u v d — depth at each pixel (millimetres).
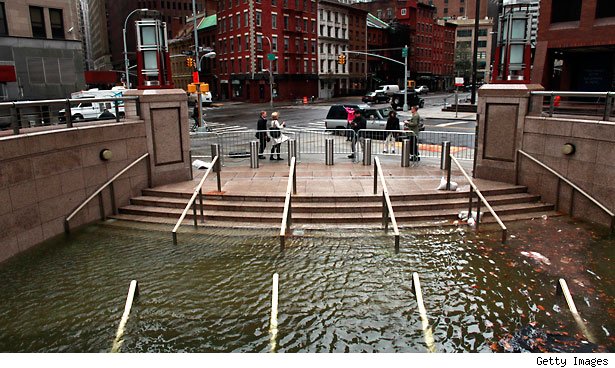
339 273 7695
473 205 10734
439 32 106062
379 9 100500
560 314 6344
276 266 7996
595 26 23656
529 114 11508
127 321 6258
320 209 10453
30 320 6383
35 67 37406
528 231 9516
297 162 15344
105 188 10828
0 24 35688
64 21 38938
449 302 6711
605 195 9727
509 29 11562
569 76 27609
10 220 8547
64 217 9859
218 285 7324
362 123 17188
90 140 10422
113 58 127250
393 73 92938
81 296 7035
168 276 7676
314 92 74250
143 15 12016
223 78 72125
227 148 18219
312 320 6270
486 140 12203
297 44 69938
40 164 9211
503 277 7469
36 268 8070
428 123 33812
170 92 12164
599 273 7566
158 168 12172
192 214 10641
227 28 68875
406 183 11992
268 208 10555
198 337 5883
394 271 7742
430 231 9516
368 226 9812
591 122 9859
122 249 8891
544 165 10844
